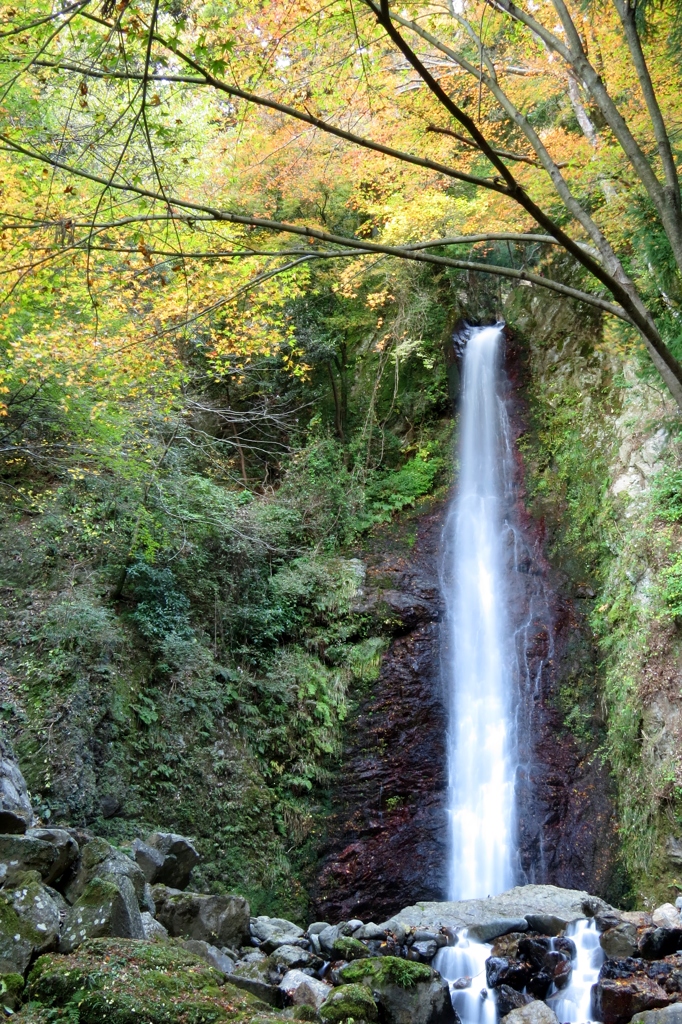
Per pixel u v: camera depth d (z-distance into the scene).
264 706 11.48
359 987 5.37
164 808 9.41
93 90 7.99
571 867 9.74
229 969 5.67
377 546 14.09
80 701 8.98
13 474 10.92
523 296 16.42
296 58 6.85
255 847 10.01
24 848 4.86
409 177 10.03
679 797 8.48
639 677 9.83
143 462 10.05
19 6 5.55
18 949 4.20
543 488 13.90
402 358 14.74
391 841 10.59
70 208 6.11
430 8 9.93
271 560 13.37
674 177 4.70
